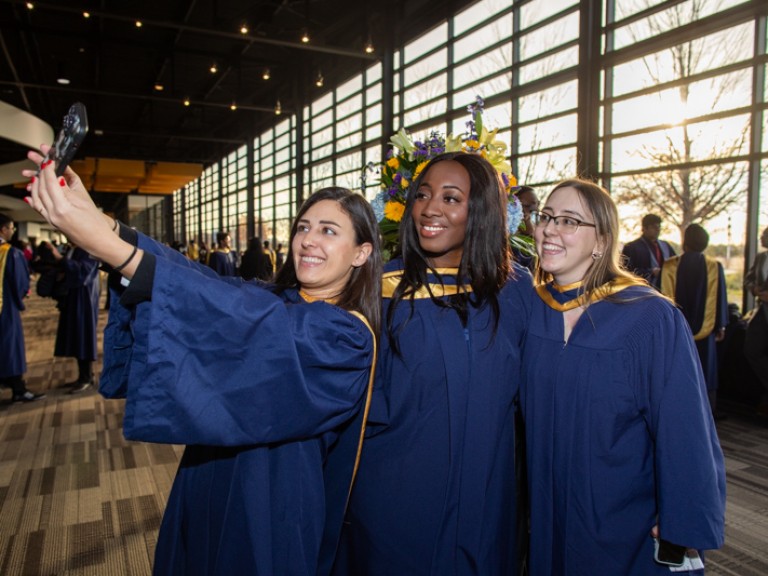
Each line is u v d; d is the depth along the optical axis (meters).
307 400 0.92
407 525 1.18
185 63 13.45
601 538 1.12
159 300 0.82
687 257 3.77
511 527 1.28
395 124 9.77
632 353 1.13
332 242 1.08
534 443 1.23
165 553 1.06
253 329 0.87
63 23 11.19
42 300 12.34
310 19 10.57
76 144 0.74
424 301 1.24
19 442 3.39
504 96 7.14
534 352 1.25
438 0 8.44
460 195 1.24
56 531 2.31
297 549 0.99
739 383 4.28
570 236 1.21
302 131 13.78
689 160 5.01
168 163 21.20
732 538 2.30
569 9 6.25
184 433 0.83
